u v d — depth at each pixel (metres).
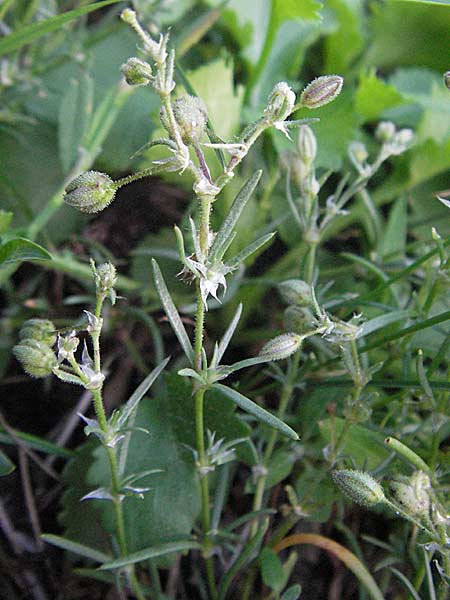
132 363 0.10
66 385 0.10
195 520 0.09
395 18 0.12
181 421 0.08
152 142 0.05
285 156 0.08
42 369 0.06
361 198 0.11
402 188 0.11
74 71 0.12
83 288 0.11
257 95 0.12
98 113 0.10
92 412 0.10
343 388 0.09
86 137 0.10
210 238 0.06
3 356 0.10
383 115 0.12
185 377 0.08
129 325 0.10
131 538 0.08
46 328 0.06
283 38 0.12
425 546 0.06
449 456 0.08
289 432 0.06
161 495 0.08
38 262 0.09
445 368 0.10
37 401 0.10
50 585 0.09
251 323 0.11
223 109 0.10
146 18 0.11
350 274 0.11
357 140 0.11
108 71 0.12
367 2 0.13
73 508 0.09
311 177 0.08
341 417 0.09
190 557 0.09
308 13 0.10
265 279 0.10
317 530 0.09
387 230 0.11
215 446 0.07
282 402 0.08
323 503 0.08
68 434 0.10
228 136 0.10
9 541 0.09
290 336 0.06
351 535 0.09
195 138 0.06
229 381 0.10
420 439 0.09
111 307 0.10
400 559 0.08
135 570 0.09
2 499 0.10
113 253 0.11
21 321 0.10
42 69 0.11
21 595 0.09
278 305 0.11
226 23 0.12
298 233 0.11
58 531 0.09
